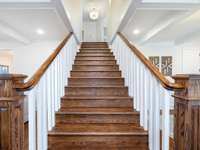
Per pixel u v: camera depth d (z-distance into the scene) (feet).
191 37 20.71
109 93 10.96
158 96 6.07
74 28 15.26
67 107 9.87
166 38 21.80
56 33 17.33
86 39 34.91
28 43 20.53
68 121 8.80
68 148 7.43
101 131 7.64
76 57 16.48
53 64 8.28
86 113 8.79
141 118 8.32
